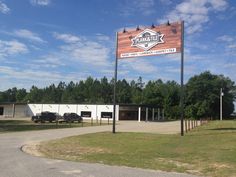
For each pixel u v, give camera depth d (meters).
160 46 30.59
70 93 162.38
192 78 109.31
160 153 17.23
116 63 33.00
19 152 17.52
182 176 11.23
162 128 41.09
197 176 11.38
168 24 30.12
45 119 56.88
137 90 148.50
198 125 46.34
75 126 45.84
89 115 81.62
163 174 11.51
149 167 13.09
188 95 107.56
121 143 22.56
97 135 28.50
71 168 12.45
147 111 80.00
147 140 24.08
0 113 91.88
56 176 10.76
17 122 56.72
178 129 38.28
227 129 33.94
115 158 15.73
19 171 11.57
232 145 19.30
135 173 11.56
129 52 32.47
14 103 90.06
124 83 158.38
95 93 155.62
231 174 11.80
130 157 16.05
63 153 17.81
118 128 41.12
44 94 171.12
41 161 14.24
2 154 16.55
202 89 107.19
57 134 30.69
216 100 107.00
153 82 132.25
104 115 80.62
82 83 164.88
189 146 19.66
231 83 113.69
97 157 16.14
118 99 149.00
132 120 79.25
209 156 15.73
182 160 14.88
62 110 84.31
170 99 109.75
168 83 128.38
